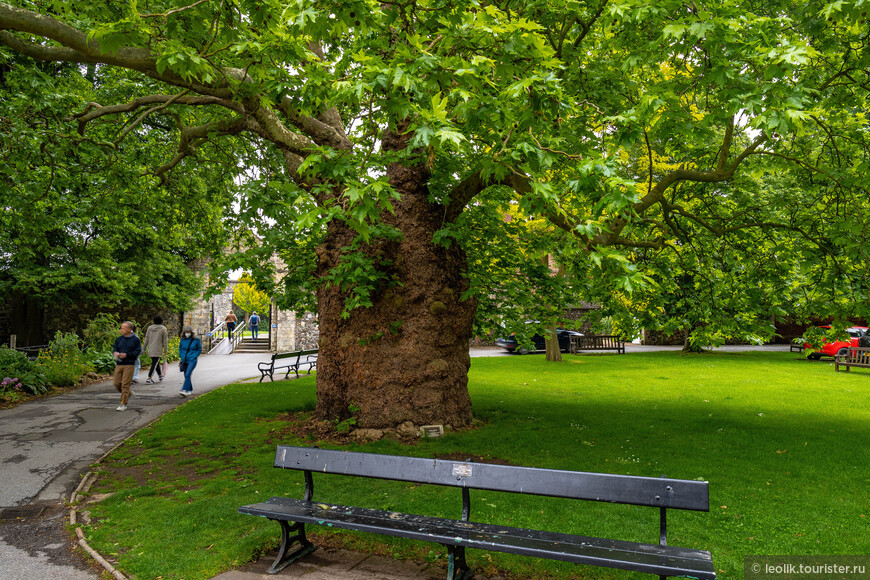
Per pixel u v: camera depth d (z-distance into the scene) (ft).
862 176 23.17
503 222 32.73
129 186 37.29
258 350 95.50
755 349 87.71
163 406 36.91
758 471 19.88
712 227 29.35
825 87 23.21
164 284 78.89
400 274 26.05
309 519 12.24
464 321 27.53
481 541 11.04
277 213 26.61
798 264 29.71
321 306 27.86
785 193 28.96
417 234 26.27
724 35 16.34
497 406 34.24
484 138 19.77
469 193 26.78
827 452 22.65
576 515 15.14
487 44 15.08
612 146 17.66
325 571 12.18
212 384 49.73
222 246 43.98
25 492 18.31
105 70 36.83
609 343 82.53
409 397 25.49
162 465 21.31
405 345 25.73
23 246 51.80
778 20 18.81
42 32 18.78
